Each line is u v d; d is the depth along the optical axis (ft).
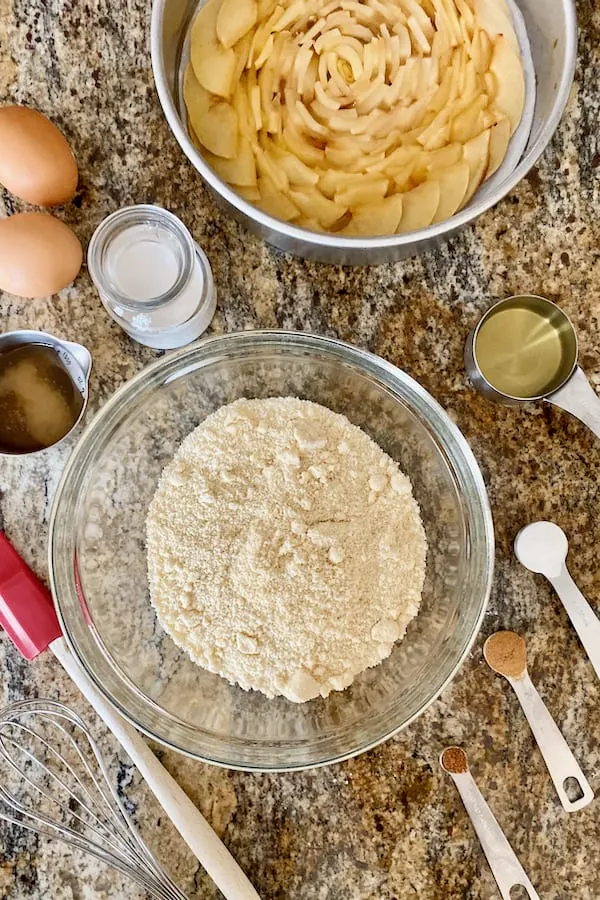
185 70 2.67
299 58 2.56
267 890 2.88
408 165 2.61
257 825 2.89
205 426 2.86
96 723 2.89
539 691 2.95
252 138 2.57
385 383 2.93
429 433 2.96
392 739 2.93
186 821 2.73
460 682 2.93
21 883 2.87
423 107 2.62
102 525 2.96
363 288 2.93
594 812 2.95
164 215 2.61
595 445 2.98
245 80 2.58
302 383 3.01
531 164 2.32
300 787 2.91
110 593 2.94
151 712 2.88
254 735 2.93
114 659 2.90
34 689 2.88
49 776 2.90
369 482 2.83
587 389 2.80
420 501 2.99
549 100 2.62
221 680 2.89
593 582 2.98
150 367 2.72
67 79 2.82
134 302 2.48
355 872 2.91
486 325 2.88
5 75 2.81
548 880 2.93
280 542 2.72
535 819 2.93
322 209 2.60
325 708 2.90
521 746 2.94
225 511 2.76
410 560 2.83
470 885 2.93
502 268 2.94
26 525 2.88
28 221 2.57
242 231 2.90
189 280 2.57
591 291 2.96
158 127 2.84
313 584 2.69
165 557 2.79
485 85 2.65
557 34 2.54
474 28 2.64
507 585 2.95
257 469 2.80
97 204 2.85
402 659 2.93
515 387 2.88
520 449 2.97
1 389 2.74
